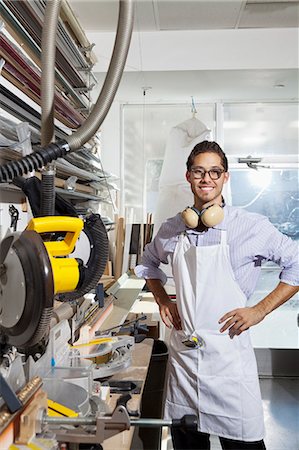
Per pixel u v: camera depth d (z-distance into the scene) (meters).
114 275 3.47
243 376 1.86
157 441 1.68
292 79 3.52
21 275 0.80
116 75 0.97
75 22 2.28
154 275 2.21
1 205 1.50
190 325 1.91
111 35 3.20
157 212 3.47
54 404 1.03
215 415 1.86
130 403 1.37
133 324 2.35
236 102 4.11
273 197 4.10
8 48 1.28
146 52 3.27
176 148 3.46
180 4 2.83
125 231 3.65
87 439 0.82
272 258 1.94
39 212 1.05
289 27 3.23
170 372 2.01
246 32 3.25
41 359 1.22
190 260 1.93
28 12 1.52
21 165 0.85
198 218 1.91
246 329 1.84
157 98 4.11
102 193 3.42
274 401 3.38
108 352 1.64
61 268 0.94
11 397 0.80
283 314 3.99
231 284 1.88
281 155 4.07
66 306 1.67
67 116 2.20
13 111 1.42
